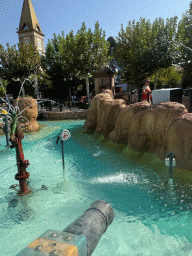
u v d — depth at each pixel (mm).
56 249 946
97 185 4285
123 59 24297
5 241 2533
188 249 2367
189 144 4211
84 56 22156
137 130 6023
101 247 2443
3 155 6945
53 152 7238
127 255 2305
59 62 27781
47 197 3744
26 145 8359
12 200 3539
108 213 1647
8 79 28656
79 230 1267
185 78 19406
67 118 16891
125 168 5125
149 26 21703
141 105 6559
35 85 27797
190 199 3377
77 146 7859
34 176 4902
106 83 18703
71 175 4938
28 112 11352
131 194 3799
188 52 17266
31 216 3094
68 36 22578
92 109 10109
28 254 909
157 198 3566
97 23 21531
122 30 24500
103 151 6863
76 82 28781
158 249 2395
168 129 4785
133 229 2801
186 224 2830
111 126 8289
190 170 4109
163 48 18156
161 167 4738
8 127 8062
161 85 27609
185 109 4785
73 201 3615
